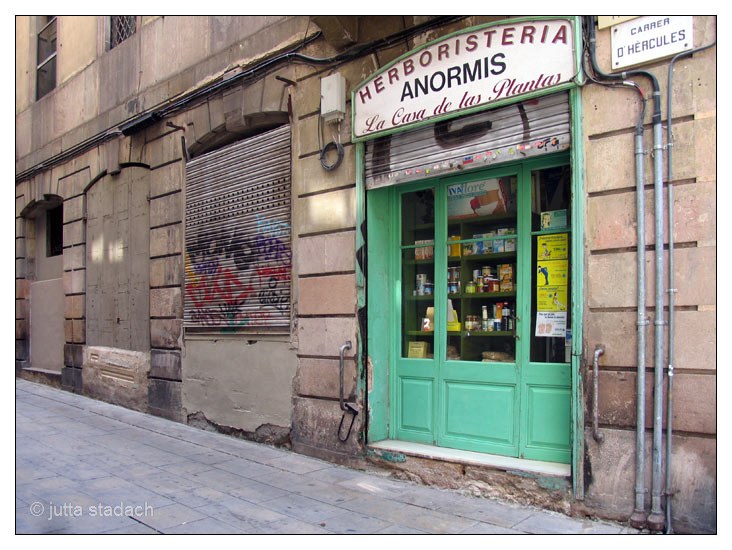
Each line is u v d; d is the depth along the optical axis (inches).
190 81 338.0
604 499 172.7
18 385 486.0
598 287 176.4
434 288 234.7
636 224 170.4
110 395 398.9
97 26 439.2
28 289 534.9
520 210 209.6
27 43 540.7
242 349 295.6
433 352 234.1
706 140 161.2
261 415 282.8
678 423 161.6
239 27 306.8
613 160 175.3
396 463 223.1
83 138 441.1
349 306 242.8
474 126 209.3
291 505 195.9
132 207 390.9
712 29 161.3
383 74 233.9
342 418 243.6
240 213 299.7
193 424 324.2
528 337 205.6
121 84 403.9
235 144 305.7
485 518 180.1
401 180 230.7
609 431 172.9
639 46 171.2
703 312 159.8
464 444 219.8
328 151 256.5
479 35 203.5
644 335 167.8
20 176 530.6
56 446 279.9
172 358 342.6
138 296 380.5
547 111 190.9
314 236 259.3
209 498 203.8
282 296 274.1
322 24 235.1
